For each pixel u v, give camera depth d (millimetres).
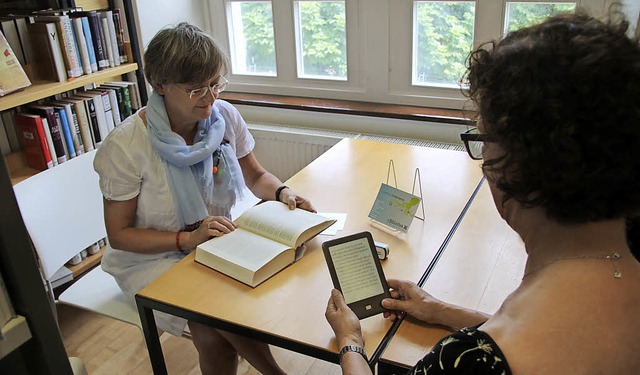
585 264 662
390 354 1083
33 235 1701
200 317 1254
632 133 608
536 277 696
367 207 1680
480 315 1120
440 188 1780
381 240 1498
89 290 1812
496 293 1254
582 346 624
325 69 2961
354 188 1809
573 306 640
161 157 1628
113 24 2416
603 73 611
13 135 2271
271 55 3078
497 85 683
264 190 1876
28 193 1730
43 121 2203
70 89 2199
